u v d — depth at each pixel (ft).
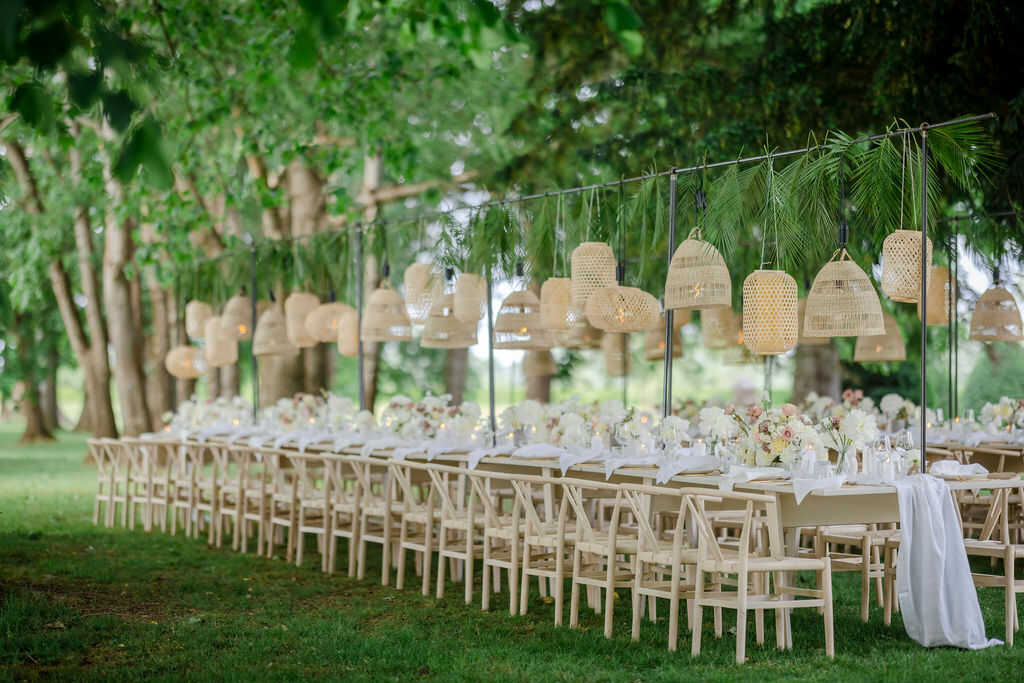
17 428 125.39
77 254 57.36
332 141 51.65
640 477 23.62
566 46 45.32
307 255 38.11
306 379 48.42
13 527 35.14
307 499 28.45
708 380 96.89
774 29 37.35
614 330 25.22
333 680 16.61
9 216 50.60
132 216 46.42
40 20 8.90
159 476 35.81
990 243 30.71
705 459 22.26
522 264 28.86
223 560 29.09
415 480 28.12
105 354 57.26
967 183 22.93
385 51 44.78
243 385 107.55
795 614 21.90
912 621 18.84
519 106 52.29
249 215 65.77
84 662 17.85
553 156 46.42
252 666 17.52
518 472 27.35
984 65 30.53
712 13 40.86
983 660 17.62
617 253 27.78
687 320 36.88
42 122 10.03
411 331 32.55
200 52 41.73
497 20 11.60
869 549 21.50
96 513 36.94
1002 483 19.98
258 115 44.57
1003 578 19.04
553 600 23.24
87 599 23.27
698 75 39.55
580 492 20.31
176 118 42.68
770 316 21.56
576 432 25.73
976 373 51.83
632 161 41.39
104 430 58.08
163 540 33.04
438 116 54.44
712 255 22.26
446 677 16.70
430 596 23.90
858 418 20.48
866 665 17.26
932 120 31.04
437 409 30.66
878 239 25.55
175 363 41.75
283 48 40.86
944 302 31.22
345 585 25.36
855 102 35.96
